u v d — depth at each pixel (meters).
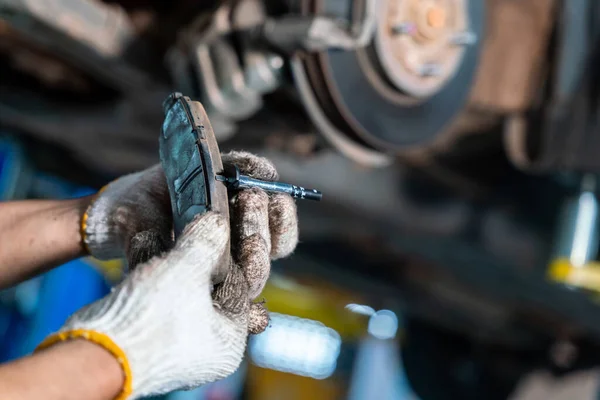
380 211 2.96
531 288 3.07
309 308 6.03
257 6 1.85
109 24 2.00
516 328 3.65
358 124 1.87
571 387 3.66
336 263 3.62
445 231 3.14
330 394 6.59
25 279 1.35
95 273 4.39
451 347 4.09
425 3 1.88
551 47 2.41
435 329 4.12
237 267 1.08
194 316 0.97
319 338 6.51
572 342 3.58
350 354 6.58
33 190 3.59
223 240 1.02
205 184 1.03
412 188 3.02
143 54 2.10
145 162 3.00
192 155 1.06
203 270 1.00
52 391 0.84
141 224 1.27
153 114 2.45
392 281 3.63
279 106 2.26
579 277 3.03
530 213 3.25
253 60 1.84
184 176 1.08
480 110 2.47
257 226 1.10
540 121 2.46
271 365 6.51
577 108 2.43
